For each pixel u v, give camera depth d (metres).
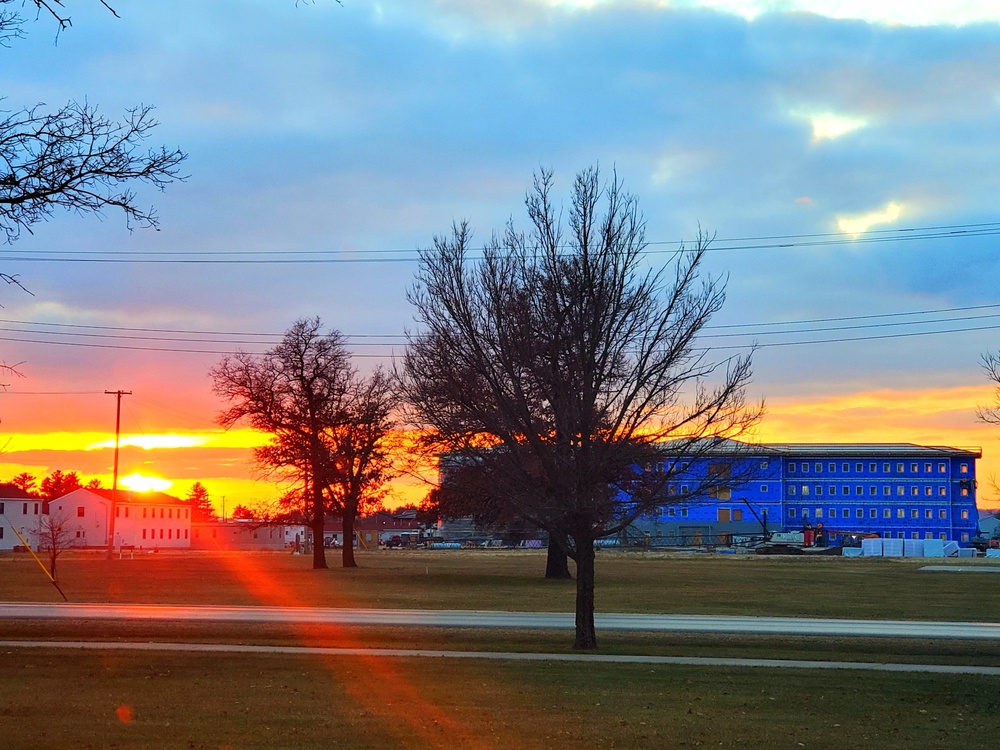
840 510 137.00
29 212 14.62
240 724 13.14
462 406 20.66
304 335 57.44
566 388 20.00
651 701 15.56
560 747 12.17
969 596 39.94
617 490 22.47
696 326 21.06
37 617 27.20
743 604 35.03
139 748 11.58
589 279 20.19
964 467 136.75
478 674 18.02
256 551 118.56
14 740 11.88
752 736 13.09
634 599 36.72
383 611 30.67
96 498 139.25
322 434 58.25
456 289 20.95
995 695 16.70
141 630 24.83
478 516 50.31
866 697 16.31
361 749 11.84
